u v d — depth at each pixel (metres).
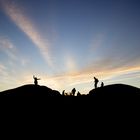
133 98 19.31
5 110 17.56
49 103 19.44
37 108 18.17
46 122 15.40
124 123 14.89
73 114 17.12
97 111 17.44
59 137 12.62
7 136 12.73
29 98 20.19
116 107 17.84
